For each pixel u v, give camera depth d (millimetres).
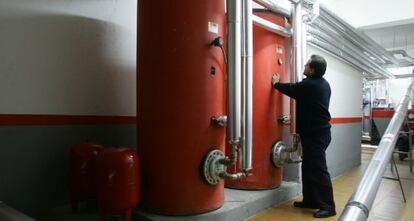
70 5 2111
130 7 2510
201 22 1961
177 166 1938
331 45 3967
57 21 2045
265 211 2494
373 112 8219
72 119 2129
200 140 1971
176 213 1945
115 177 1669
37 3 1951
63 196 2100
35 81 1944
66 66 2094
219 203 2129
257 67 2701
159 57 1944
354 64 4957
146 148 2004
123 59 2455
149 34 1983
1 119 1802
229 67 2031
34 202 1956
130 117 2508
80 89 2172
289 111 2941
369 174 1040
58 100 2057
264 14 2723
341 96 4680
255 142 2717
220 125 2049
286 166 3232
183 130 1935
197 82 1954
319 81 2480
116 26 2400
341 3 5492
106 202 1684
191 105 1941
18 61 1868
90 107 2230
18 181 1882
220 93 2090
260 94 2705
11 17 1839
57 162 2059
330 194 2439
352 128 5141
